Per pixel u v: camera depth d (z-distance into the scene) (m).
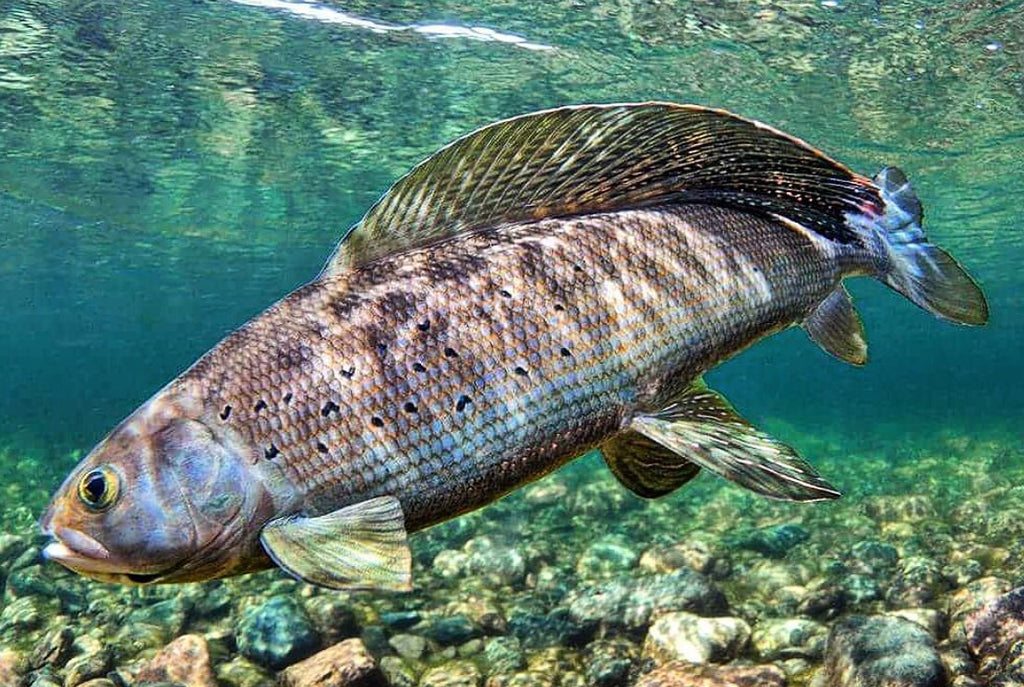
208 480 0.36
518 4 1.82
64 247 5.19
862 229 0.54
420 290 0.40
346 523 0.36
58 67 2.24
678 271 0.45
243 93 2.46
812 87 2.38
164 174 3.44
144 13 1.90
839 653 0.75
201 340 14.21
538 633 1.00
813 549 1.38
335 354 0.38
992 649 0.74
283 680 0.87
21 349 17.97
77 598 1.19
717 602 1.00
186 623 1.11
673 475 0.47
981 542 1.35
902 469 2.64
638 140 0.44
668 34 1.98
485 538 1.43
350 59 2.19
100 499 0.35
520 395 0.40
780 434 4.12
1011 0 1.74
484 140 0.41
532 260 0.42
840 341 0.53
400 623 1.03
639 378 0.43
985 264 5.88
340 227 4.62
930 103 2.52
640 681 0.76
